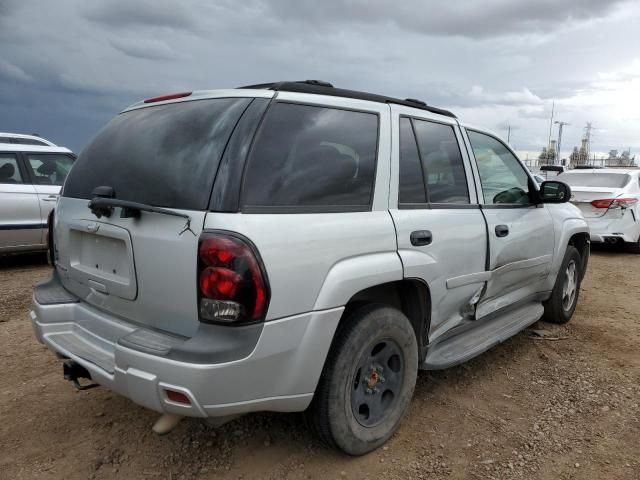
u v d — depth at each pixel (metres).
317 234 2.36
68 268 2.89
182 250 2.18
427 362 3.12
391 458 2.78
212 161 2.26
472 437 3.01
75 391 3.47
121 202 2.30
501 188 3.90
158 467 2.67
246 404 2.18
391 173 2.87
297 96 2.56
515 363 4.12
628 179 9.70
